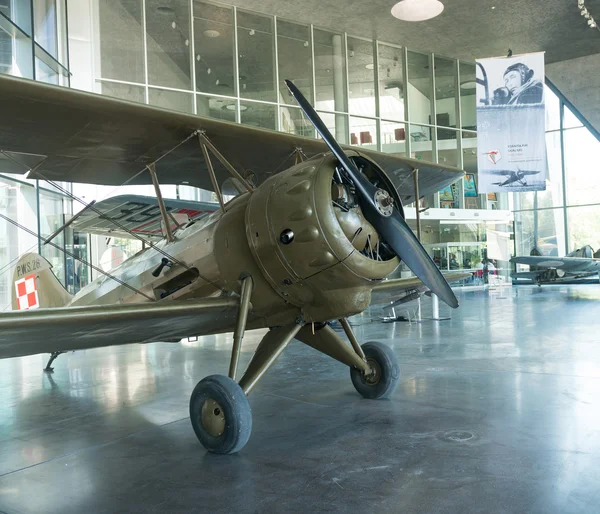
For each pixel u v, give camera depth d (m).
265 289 4.08
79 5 12.64
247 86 15.72
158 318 3.66
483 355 6.84
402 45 19.02
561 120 24.84
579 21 17.70
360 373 4.91
